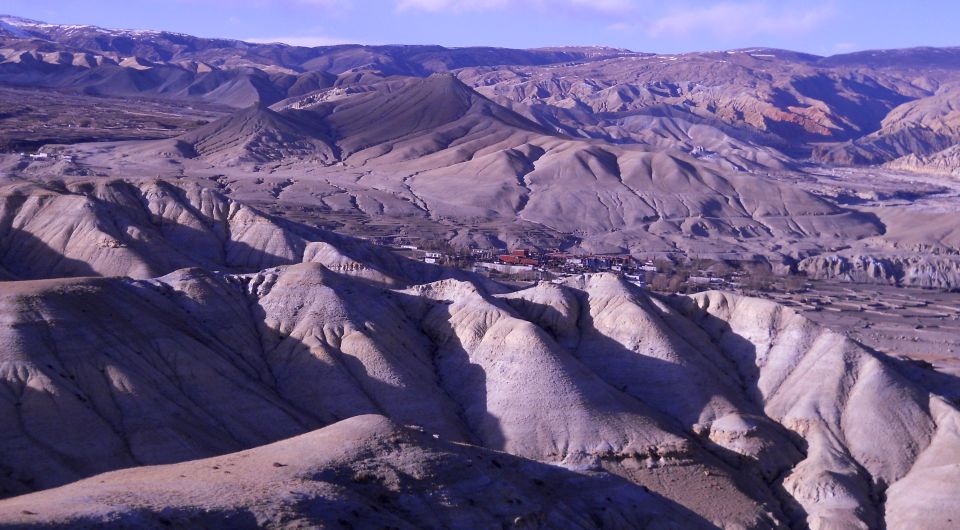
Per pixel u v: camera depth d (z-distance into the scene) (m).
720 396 115.06
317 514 58.44
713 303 133.75
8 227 157.88
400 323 121.69
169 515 53.72
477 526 66.56
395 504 65.56
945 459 104.19
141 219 172.62
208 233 176.25
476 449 79.69
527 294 131.00
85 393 90.44
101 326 98.00
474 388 112.50
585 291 132.25
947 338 182.12
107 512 52.25
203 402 97.75
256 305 120.50
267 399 102.00
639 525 80.56
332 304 118.19
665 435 104.44
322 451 69.44
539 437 103.50
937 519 95.56
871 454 107.88
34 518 50.09
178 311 112.88
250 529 54.94
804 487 102.88
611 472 95.31
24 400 86.38
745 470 106.06
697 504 95.75
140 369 96.12
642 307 125.75
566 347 123.25
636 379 117.44
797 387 117.94
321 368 110.12
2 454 81.06
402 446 72.19
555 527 71.50
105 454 85.31
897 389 113.38
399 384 109.31
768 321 127.69
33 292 97.25
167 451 88.19
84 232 155.25
